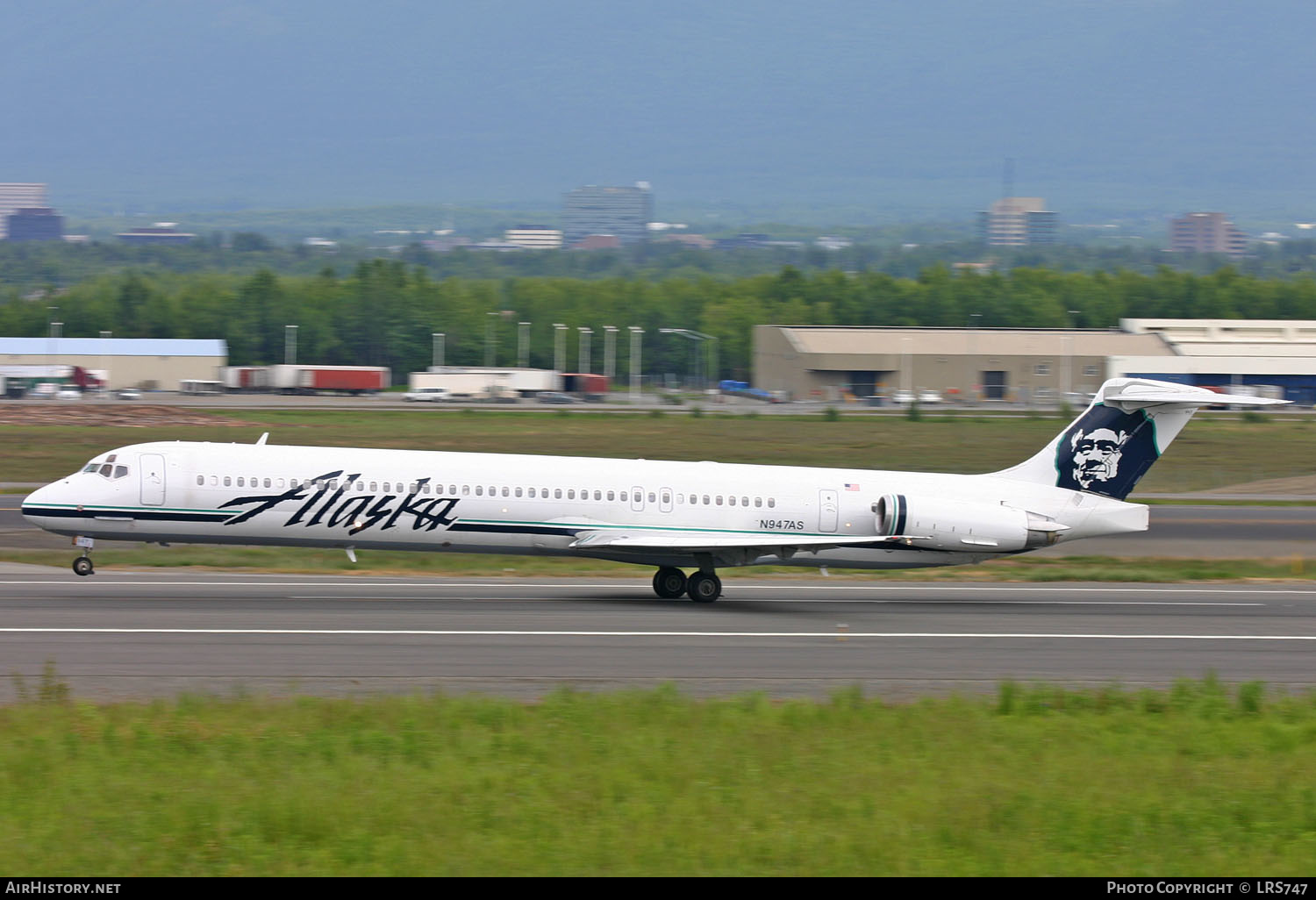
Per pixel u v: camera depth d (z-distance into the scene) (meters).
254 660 98.56
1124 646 117.25
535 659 102.69
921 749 75.00
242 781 64.56
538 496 138.38
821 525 144.62
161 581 140.50
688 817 61.47
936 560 148.12
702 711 82.19
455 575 156.00
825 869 55.94
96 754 69.19
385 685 91.69
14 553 160.62
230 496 134.50
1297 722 85.50
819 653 109.69
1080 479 150.38
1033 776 69.56
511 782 65.81
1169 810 65.12
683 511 141.38
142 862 54.75
